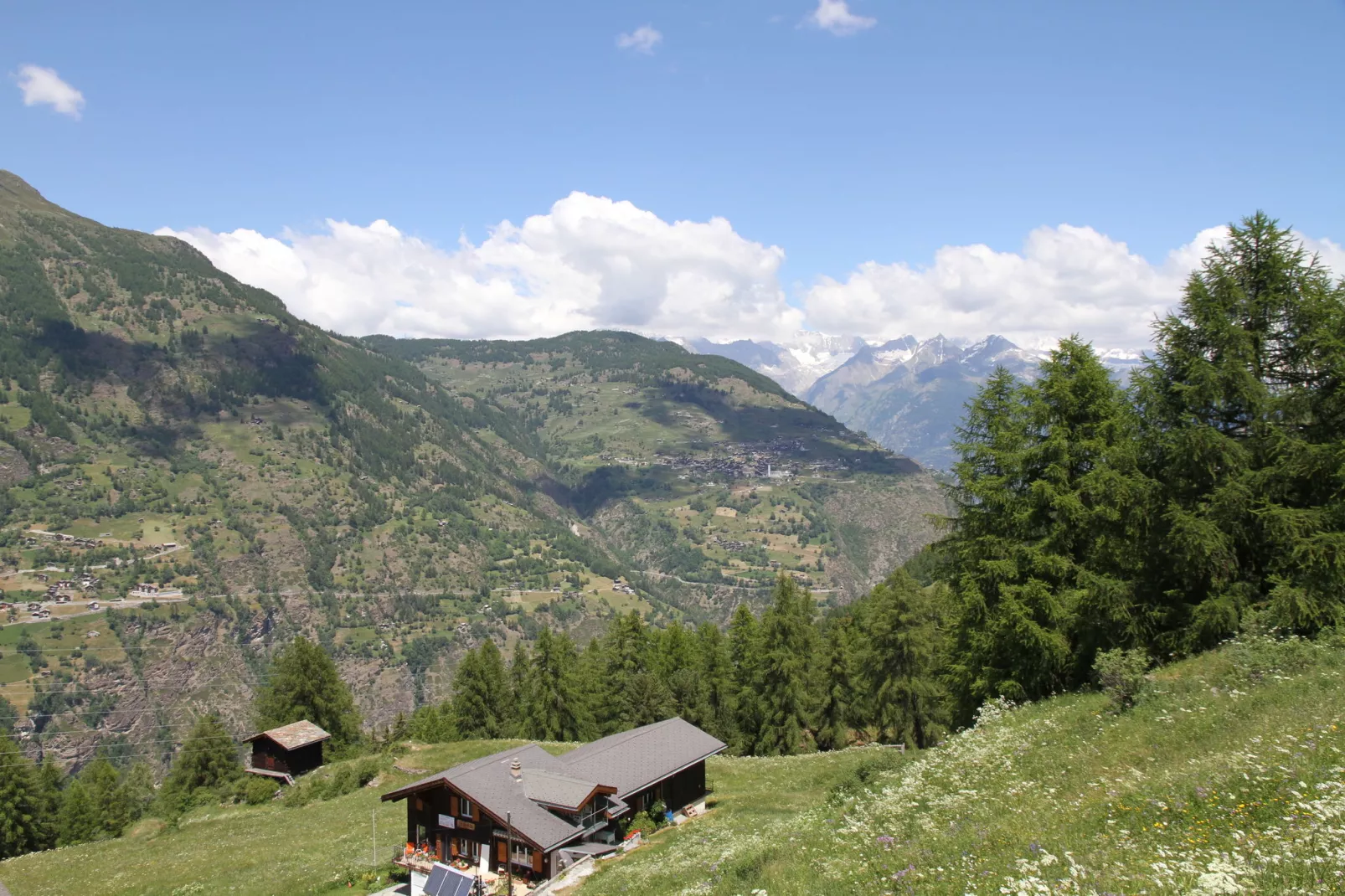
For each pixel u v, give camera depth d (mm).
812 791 45500
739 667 81562
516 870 34188
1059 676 32312
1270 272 28984
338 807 63344
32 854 62500
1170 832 13195
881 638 67750
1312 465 26844
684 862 26969
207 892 41000
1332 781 12875
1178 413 30453
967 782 21375
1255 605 27359
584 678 88188
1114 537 31141
